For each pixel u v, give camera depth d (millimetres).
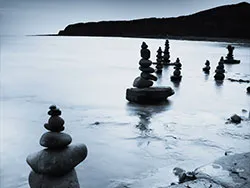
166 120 8734
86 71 21000
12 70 20531
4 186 4762
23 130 7629
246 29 96500
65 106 10453
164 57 27562
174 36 104875
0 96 11984
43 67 22734
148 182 4785
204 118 9023
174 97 12359
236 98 12516
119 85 15344
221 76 18297
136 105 10680
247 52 44906
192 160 5785
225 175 4293
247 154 5105
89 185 4746
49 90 13500
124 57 33375
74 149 3695
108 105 10617
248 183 4059
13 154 6031
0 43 61125
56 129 3645
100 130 7711
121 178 4992
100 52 40406
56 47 50031
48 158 3553
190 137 7188
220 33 99562
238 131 7688
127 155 6016
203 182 4078
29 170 5324
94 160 5734
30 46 51844
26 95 12281
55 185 3562
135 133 7477
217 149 6398
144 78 11273
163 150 6316
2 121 8445
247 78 19094
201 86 15688
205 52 42969
